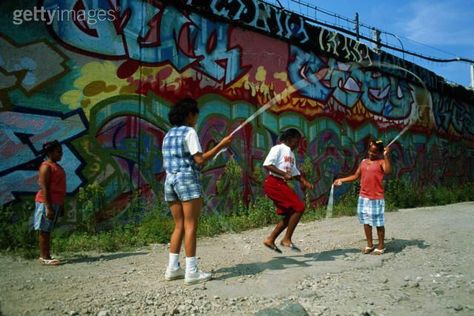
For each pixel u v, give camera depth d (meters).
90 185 6.94
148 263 5.28
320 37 11.38
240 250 6.08
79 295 3.90
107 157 7.30
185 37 8.49
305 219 9.30
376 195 5.78
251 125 9.66
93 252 5.99
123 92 7.54
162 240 6.75
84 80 7.09
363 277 4.59
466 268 4.99
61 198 5.30
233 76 9.35
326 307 3.62
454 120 18.16
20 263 5.25
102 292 4.00
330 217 9.82
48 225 5.21
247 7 9.53
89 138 7.11
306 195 10.60
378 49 13.73
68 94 6.92
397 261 5.36
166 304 3.66
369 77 13.29
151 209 7.78
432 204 13.87
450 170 17.61
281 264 5.17
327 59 11.79
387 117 14.04
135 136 7.67
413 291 4.11
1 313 3.42
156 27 8.03
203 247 6.31
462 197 15.52
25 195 6.46
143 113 7.79
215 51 9.02
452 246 6.28
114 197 7.34
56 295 3.90
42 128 6.65
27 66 6.54
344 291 4.08
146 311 3.48
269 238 5.77
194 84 8.61
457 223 8.79
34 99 6.59
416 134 15.56
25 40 6.53
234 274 4.66
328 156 11.72
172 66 8.25
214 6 8.88
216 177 8.90
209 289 4.11
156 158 7.94
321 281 4.40
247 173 9.52
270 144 10.05
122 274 4.70
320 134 11.49
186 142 4.36
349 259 5.43
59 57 6.84
